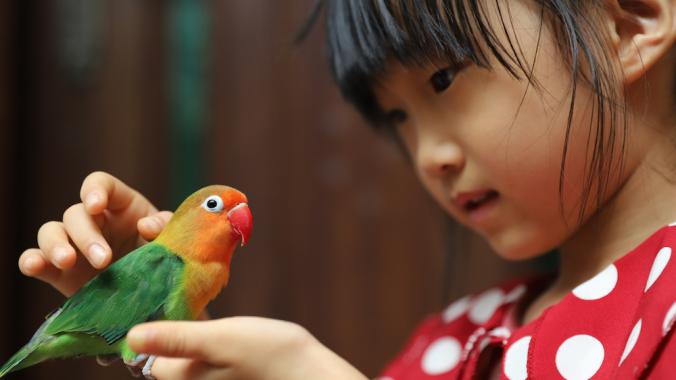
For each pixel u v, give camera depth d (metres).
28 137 1.15
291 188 1.18
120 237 0.57
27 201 1.15
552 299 0.65
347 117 1.17
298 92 1.17
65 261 0.46
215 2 1.18
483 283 1.13
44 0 1.15
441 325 0.81
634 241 0.56
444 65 0.55
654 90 0.55
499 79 0.54
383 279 1.17
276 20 1.17
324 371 0.43
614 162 0.54
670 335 0.44
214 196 0.52
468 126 0.56
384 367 1.16
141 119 1.17
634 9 0.53
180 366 0.44
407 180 1.16
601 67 0.52
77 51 1.15
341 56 0.60
